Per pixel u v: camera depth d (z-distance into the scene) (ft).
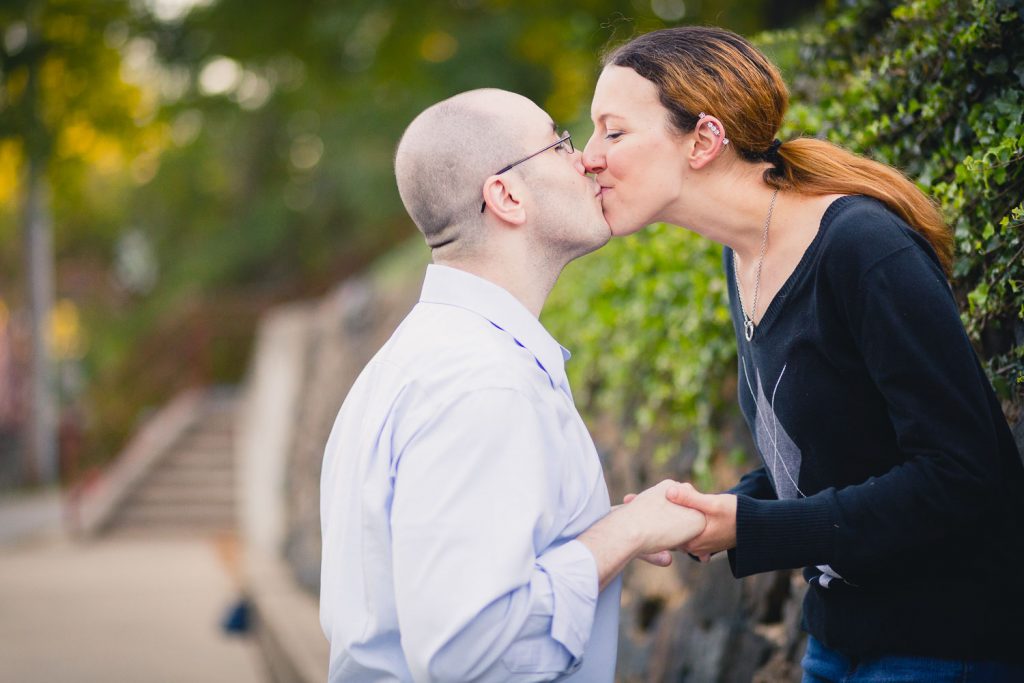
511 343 6.22
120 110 39.73
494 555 5.45
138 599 33.37
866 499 5.65
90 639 27.37
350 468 6.25
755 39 10.20
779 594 9.99
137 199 83.20
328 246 76.59
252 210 77.30
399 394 5.94
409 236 66.90
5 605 32.30
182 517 49.93
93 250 89.97
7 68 36.27
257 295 75.05
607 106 6.62
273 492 40.93
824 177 6.35
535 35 38.19
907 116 8.20
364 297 36.50
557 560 5.74
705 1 28.14
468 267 6.46
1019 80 7.15
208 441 53.78
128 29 36.58
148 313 81.00
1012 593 5.83
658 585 12.66
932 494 5.48
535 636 5.58
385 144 56.85
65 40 36.52
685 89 6.39
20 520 52.49
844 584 6.25
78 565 40.57
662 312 11.94
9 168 40.52
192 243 80.94
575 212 6.46
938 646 5.88
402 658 5.92
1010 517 5.84
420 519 5.55
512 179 6.39
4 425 67.15
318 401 37.70
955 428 5.50
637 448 13.80
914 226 6.24
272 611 25.09
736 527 5.89
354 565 6.07
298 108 41.75
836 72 9.70
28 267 64.95
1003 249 7.08
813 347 6.04
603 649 6.23
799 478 6.36
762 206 6.42
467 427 5.65
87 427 65.82
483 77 37.88
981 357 7.70
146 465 51.62
